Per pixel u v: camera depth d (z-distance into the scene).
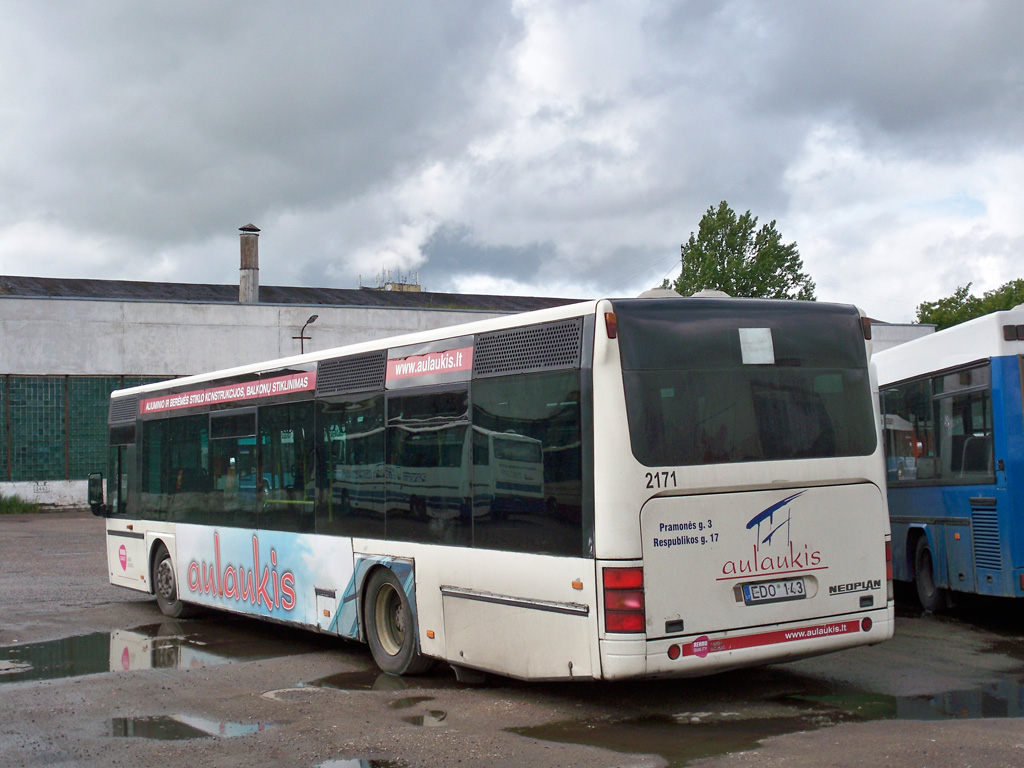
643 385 7.06
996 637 10.48
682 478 7.04
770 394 7.49
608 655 6.79
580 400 7.12
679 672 6.89
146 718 7.62
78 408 40.03
